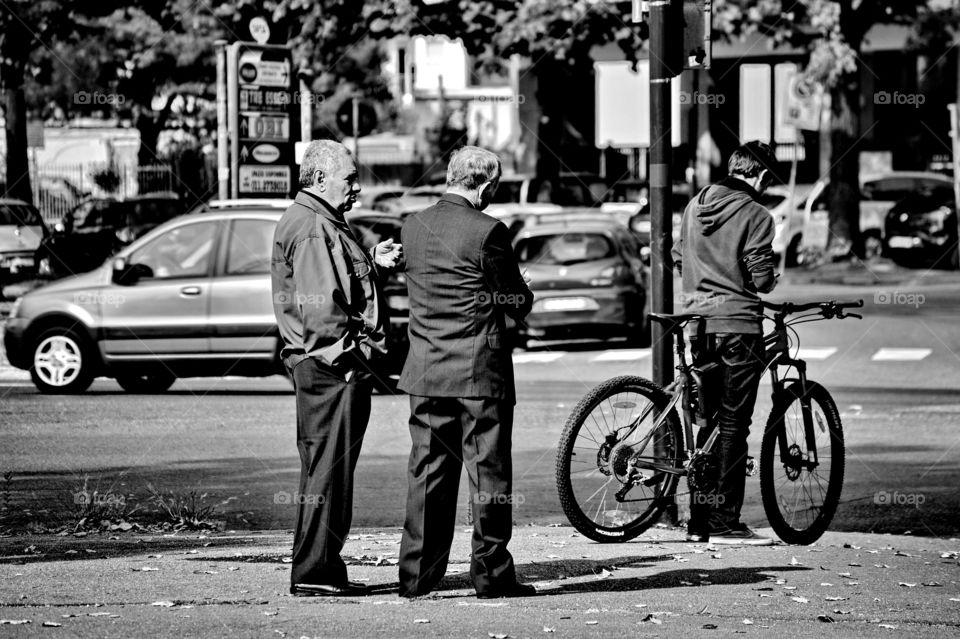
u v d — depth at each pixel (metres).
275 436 34.94
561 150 113.88
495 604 17.06
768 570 19.92
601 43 67.56
